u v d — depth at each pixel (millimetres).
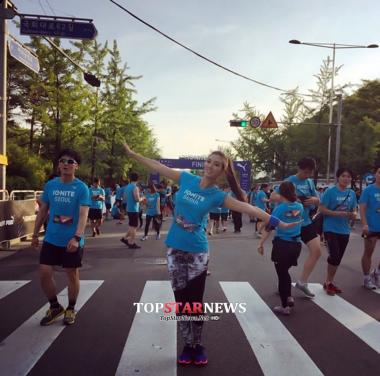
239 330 4945
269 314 5570
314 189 6672
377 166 7141
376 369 3977
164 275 7855
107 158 34844
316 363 4082
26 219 11727
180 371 3846
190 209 3936
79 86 28203
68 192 4918
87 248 11477
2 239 10250
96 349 4289
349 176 6664
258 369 3928
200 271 3953
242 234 15711
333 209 6684
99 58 33094
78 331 4789
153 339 4562
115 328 4898
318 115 42875
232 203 3906
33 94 28703
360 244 12750
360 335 4844
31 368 3855
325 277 7984
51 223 4949
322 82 41812
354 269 8805
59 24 11406
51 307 5055
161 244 12344
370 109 41406
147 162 4320
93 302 5961
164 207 21781
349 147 34594
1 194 11656
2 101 11859
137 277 7668
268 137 51812
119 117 34562
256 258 9969
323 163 39875
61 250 4965
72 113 28469
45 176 23922
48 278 4957
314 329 5023
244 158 56969
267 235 5883
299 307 5918
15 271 8086
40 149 30797
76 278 5039
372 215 7113
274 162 53531
